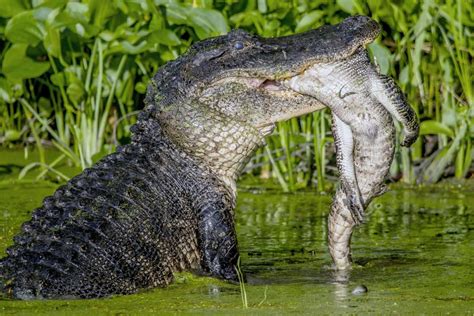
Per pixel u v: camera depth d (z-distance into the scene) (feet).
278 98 81.41
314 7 128.88
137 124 83.82
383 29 134.51
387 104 77.41
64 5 128.88
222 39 81.97
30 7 133.08
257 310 69.72
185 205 81.61
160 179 81.25
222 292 76.18
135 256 77.66
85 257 75.51
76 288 73.92
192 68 81.66
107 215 77.97
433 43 128.57
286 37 80.53
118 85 136.77
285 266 86.12
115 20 130.00
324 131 125.18
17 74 132.98
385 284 78.38
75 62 135.95
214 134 81.92
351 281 79.77
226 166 83.25
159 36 125.39
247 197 122.01
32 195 120.16
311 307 70.49
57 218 78.02
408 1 127.65
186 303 72.18
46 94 150.10
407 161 127.34
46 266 74.33
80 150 129.08
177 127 82.07
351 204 80.38
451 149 126.21
